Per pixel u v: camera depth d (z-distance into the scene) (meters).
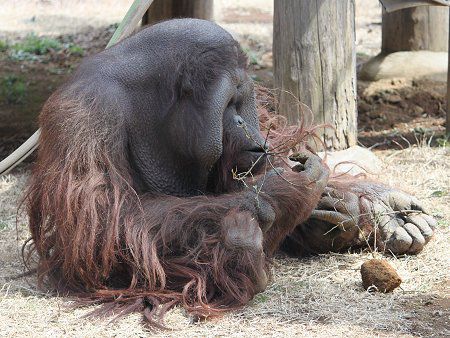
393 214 6.30
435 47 12.92
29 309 5.29
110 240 5.33
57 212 5.45
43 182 5.61
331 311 5.20
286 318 5.11
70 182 5.40
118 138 5.57
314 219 6.20
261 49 16.16
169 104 5.63
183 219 5.43
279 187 5.40
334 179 6.51
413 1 8.65
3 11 21.28
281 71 8.55
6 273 6.19
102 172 5.48
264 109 6.76
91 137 5.48
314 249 6.36
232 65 5.62
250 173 5.72
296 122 8.52
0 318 5.14
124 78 5.66
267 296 5.43
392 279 5.52
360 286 5.67
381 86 12.47
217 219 5.41
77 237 5.34
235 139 5.66
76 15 20.75
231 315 5.15
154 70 5.65
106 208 5.42
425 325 5.01
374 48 16.03
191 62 5.54
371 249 6.30
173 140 5.70
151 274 5.34
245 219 5.27
